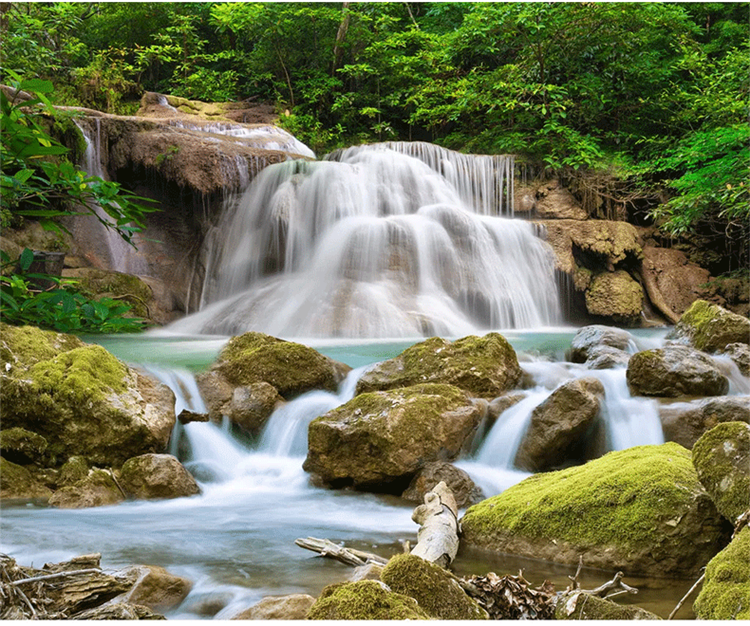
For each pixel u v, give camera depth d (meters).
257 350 6.55
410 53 20.41
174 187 13.02
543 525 3.85
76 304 4.70
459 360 6.15
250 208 12.88
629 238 13.98
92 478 4.96
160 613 2.99
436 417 5.25
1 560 2.73
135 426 5.35
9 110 3.87
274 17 19.03
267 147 14.59
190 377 6.42
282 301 11.34
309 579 3.35
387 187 13.70
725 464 3.31
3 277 4.50
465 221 12.77
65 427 5.32
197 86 19.45
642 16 16.28
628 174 15.08
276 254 12.61
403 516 4.60
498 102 16.16
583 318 14.11
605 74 16.88
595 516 3.75
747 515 3.02
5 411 5.34
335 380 6.59
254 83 20.30
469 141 17.64
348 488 5.32
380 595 2.42
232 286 12.62
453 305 11.96
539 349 8.06
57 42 18.02
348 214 13.05
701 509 3.55
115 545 3.88
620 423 5.48
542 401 5.48
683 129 16.67
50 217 4.57
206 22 21.52
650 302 14.16
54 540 3.95
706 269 15.12
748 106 14.23
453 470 5.01
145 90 19.25
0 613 2.53
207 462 5.76
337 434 5.27
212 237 12.95
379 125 18.72
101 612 2.67
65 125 11.52
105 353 5.86
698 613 2.67
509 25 16.70
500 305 12.45
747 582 2.59
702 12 19.48
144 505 4.87
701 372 5.79
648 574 3.50
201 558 3.67
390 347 8.76
